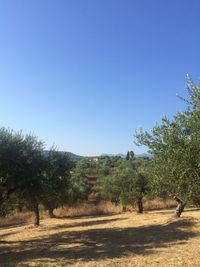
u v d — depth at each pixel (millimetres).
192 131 7387
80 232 15258
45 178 12805
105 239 12312
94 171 67875
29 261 8617
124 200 25922
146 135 11289
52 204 20422
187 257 7711
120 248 9969
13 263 8484
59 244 11773
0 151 11102
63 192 14508
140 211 25719
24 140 12547
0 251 11109
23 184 11430
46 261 8469
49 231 17016
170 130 8883
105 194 31516
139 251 9180
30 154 12328
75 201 30969
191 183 7289
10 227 22375
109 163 76750
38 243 12531
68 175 14812
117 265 7426
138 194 24750
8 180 11031
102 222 19891
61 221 23344
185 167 7223
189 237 10938
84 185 36656
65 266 7695
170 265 7004
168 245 9797
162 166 9219
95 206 33156
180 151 7539
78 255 9180
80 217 26984
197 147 7027
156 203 32938
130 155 101812
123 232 13969
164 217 18656
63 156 14461
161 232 12781
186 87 7926
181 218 15852
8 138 11844
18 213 27875
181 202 16625
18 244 12742
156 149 10633
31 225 21516
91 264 7723
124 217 22297
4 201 11922
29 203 13406
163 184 9977
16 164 11531
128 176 25812
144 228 14578
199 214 20031
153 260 7703
